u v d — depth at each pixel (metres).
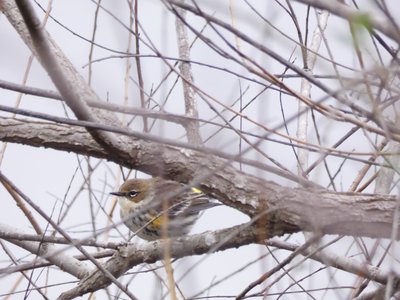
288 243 10.28
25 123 9.57
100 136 9.16
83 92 10.22
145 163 9.45
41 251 10.88
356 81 7.48
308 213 8.88
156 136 8.29
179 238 10.02
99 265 9.19
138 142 9.43
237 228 9.66
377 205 9.05
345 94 8.09
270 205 9.18
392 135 7.82
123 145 9.36
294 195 9.14
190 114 10.75
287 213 9.13
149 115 9.01
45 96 9.12
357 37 6.65
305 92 10.57
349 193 9.18
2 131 9.53
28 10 7.89
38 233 11.12
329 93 7.62
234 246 9.80
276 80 8.23
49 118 8.65
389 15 6.42
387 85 7.60
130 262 10.30
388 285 7.14
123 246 10.31
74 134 9.53
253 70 8.19
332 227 9.06
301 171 9.66
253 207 9.26
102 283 10.48
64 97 8.62
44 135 9.55
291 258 8.75
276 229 9.30
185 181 9.49
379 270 9.50
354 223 9.02
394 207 9.02
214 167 9.39
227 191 9.36
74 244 8.58
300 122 10.61
